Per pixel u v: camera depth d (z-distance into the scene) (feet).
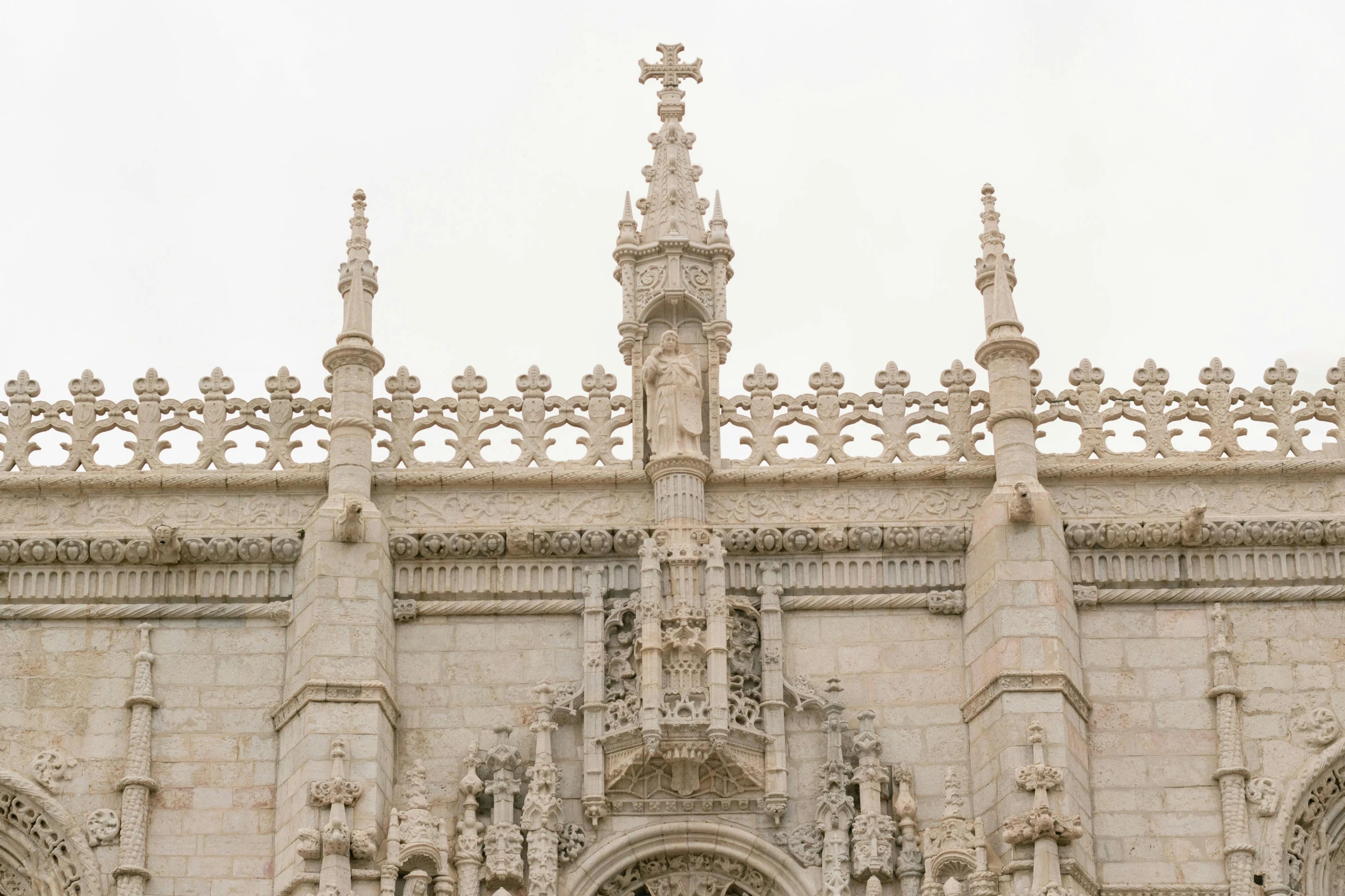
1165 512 113.19
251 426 114.32
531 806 106.93
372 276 116.37
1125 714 109.40
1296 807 107.55
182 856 106.63
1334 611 111.34
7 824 107.45
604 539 111.65
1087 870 105.29
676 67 122.62
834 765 108.06
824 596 111.75
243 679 110.01
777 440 114.42
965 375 115.34
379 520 111.04
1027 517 110.22
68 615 110.63
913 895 105.81
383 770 106.83
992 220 117.19
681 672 108.99
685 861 108.06
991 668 108.17
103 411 114.42
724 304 116.47
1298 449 113.91
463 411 114.83
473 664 110.73
